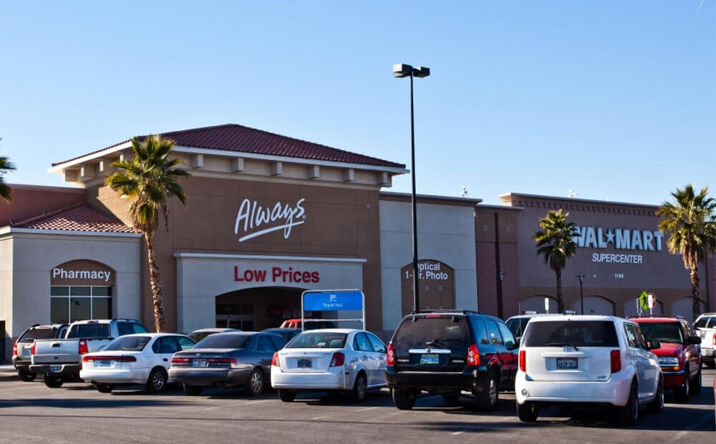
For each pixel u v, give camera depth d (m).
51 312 36.97
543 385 14.74
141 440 13.37
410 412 17.47
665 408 17.98
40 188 41.97
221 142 41.50
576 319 14.89
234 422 15.82
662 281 65.19
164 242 39.44
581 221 60.41
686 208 53.78
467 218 51.84
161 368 23.30
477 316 17.88
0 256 36.84
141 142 38.22
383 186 47.09
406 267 48.75
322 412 17.58
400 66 29.81
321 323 36.88
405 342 17.53
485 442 13.07
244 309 45.16
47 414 17.38
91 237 37.97
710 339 31.11
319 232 44.53
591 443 12.91
